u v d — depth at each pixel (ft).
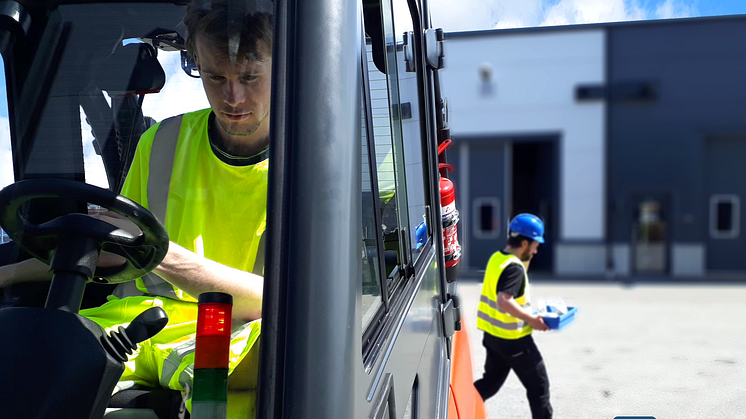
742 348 25.05
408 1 6.22
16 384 3.21
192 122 4.60
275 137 3.11
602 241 60.85
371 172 3.95
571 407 17.22
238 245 4.60
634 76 59.67
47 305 3.58
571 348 25.05
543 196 64.59
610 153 60.44
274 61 3.20
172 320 4.69
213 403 3.43
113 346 3.50
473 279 56.80
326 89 3.12
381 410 3.55
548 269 63.77
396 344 4.32
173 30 4.51
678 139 59.57
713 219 60.34
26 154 4.81
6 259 4.43
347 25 3.28
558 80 61.05
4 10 4.73
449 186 8.04
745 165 59.47
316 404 2.86
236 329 4.32
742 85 58.34
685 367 21.88
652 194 60.23
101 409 3.40
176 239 4.58
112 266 4.18
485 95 62.69
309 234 2.97
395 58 5.29
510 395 18.17
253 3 4.28
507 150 63.21
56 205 4.34
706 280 57.62
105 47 4.71
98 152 4.74
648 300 41.68
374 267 4.00
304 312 2.91
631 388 19.12
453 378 7.66
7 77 4.80
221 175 4.57
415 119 6.34
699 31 58.49
